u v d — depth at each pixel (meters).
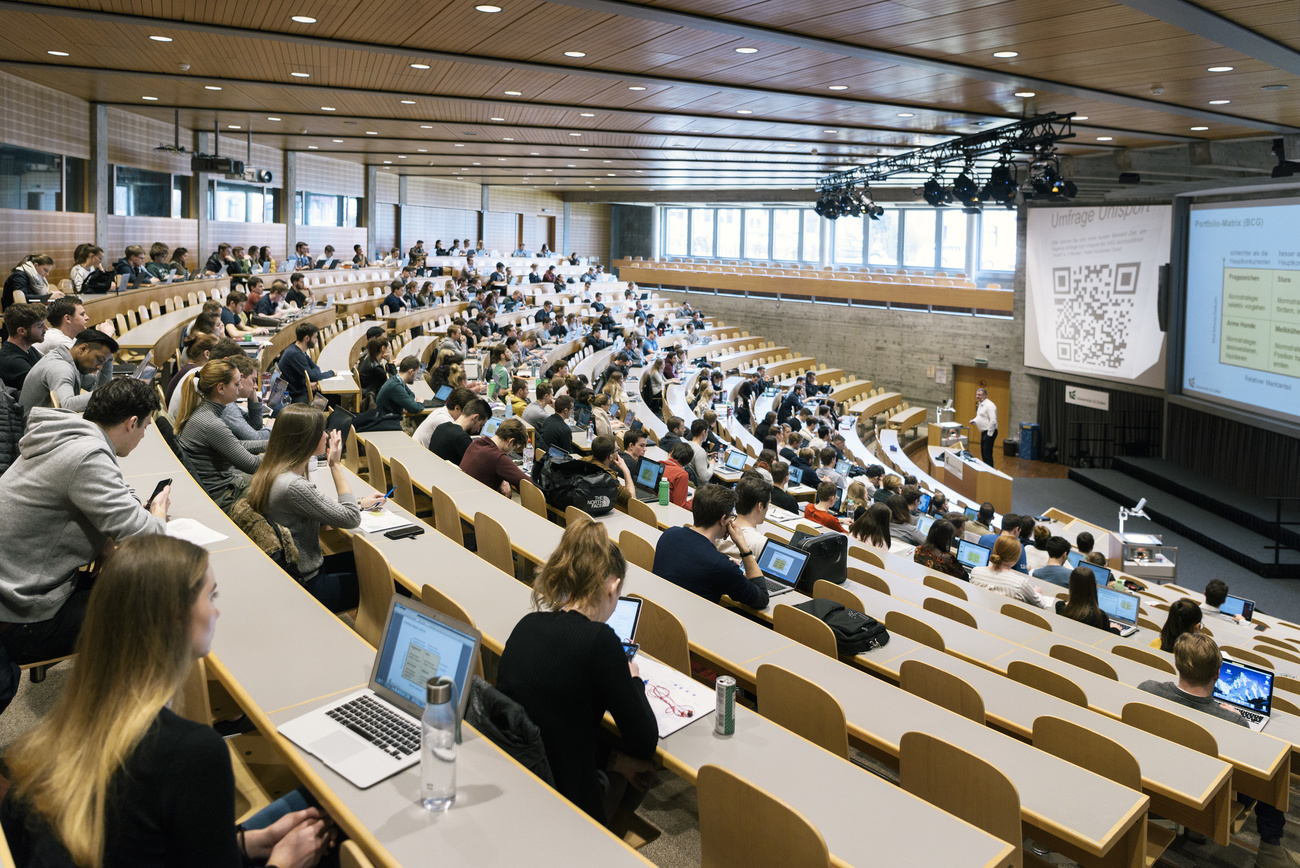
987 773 3.12
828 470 12.58
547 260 31.67
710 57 9.16
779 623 4.74
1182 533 15.62
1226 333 16.42
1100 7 6.96
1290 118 11.85
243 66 10.61
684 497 7.56
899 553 8.58
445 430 7.39
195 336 6.88
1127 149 15.80
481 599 4.16
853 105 11.59
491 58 9.58
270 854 2.32
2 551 3.05
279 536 4.17
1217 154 14.30
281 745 2.61
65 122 13.59
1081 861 3.24
